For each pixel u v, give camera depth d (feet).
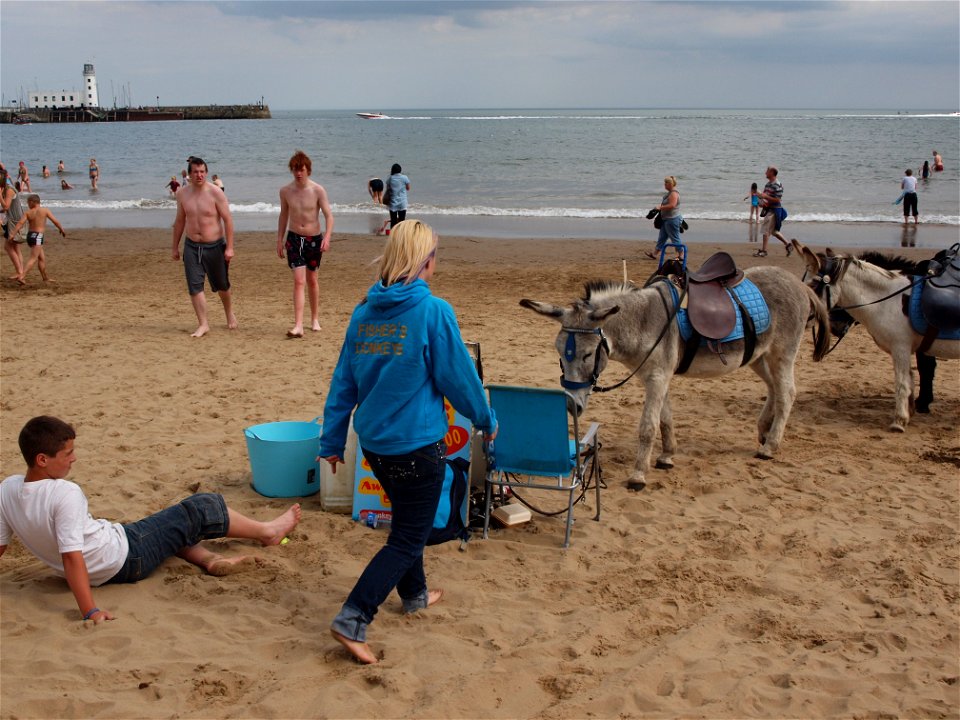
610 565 16.06
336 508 18.31
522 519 17.81
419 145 226.38
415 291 11.86
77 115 570.05
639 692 11.86
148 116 588.50
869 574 15.76
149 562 14.71
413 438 11.97
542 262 58.18
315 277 36.06
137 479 19.90
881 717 11.46
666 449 21.48
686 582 15.40
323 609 14.14
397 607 14.37
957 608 14.51
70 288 47.96
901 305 24.48
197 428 23.91
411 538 12.51
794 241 25.30
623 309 18.83
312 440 19.01
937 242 67.87
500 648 12.92
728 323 19.74
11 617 13.57
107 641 12.86
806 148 200.03
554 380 29.07
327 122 510.17
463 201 101.04
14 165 175.83
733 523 18.11
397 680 11.87
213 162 176.45
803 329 21.88
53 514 13.35
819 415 26.14
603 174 137.28
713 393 28.63
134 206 99.96
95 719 11.00
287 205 34.76
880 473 21.20
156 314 40.55
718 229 77.46
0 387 27.76
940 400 28.04
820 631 13.73
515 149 205.05
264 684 11.91
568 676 12.21
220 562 15.38
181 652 12.67
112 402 26.25
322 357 32.07
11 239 48.47
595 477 20.07
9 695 11.39
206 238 34.94
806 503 19.22
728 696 11.88
